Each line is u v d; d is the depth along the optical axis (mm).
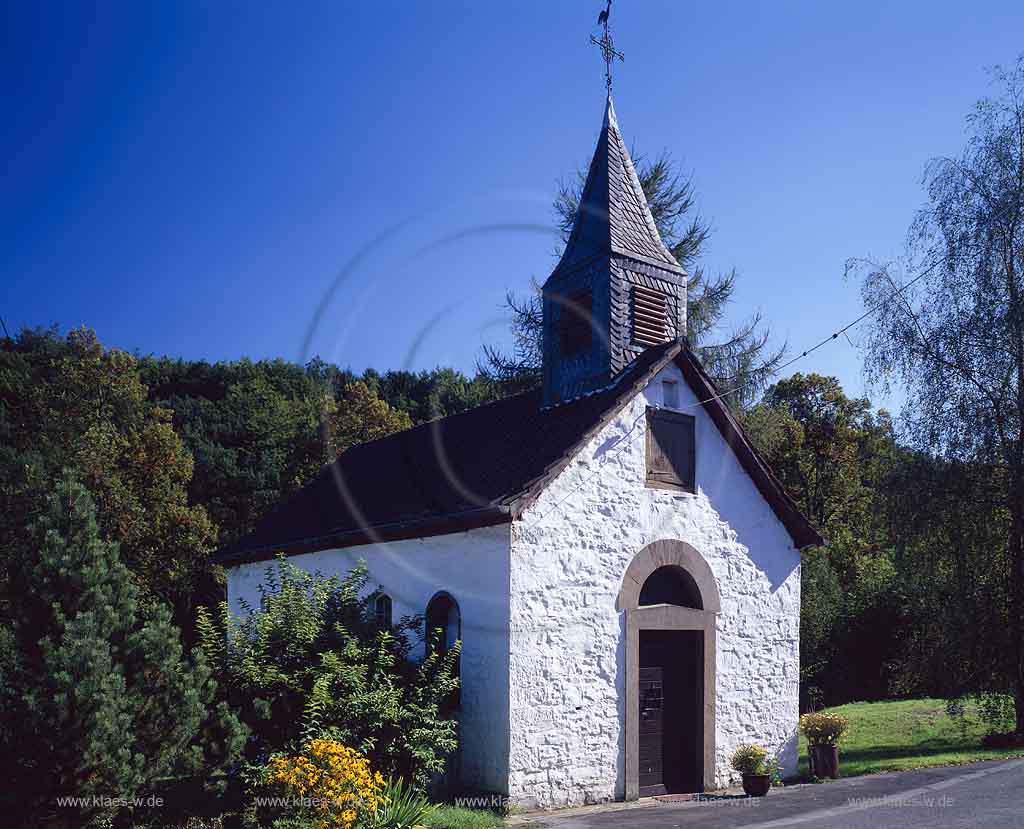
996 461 14047
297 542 13250
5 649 6875
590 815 8875
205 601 27312
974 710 16453
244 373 40000
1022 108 14617
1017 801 8617
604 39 13609
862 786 10195
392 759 8570
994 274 14289
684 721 10969
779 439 31250
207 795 7266
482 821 8086
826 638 22422
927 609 14906
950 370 14586
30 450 26406
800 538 12695
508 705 9102
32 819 6422
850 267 15719
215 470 31703
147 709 7160
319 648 9008
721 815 8641
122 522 25016
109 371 31297
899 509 14766
